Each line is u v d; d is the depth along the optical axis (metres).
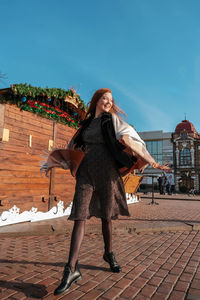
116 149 2.02
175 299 1.72
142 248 3.14
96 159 2.00
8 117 4.51
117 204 2.10
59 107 5.78
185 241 3.59
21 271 2.21
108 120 2.05
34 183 5.04
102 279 2.04
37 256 2.71
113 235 3.90
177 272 2.26
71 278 1.68
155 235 4.00
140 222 4.88
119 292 1.81
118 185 2.11
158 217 5.89
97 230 4.01
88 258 2.62
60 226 4.24
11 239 3.60
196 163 32.19
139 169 2.13
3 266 2.35
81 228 1.87
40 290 1.81
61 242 3.44
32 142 5.02
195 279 2.10
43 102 5.21
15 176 4.62
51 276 2.10
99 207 2.06
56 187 5.64
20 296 1.71
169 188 20.92
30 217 4.84
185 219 5.57
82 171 2.01
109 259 2.19
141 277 2.12
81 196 1.92
